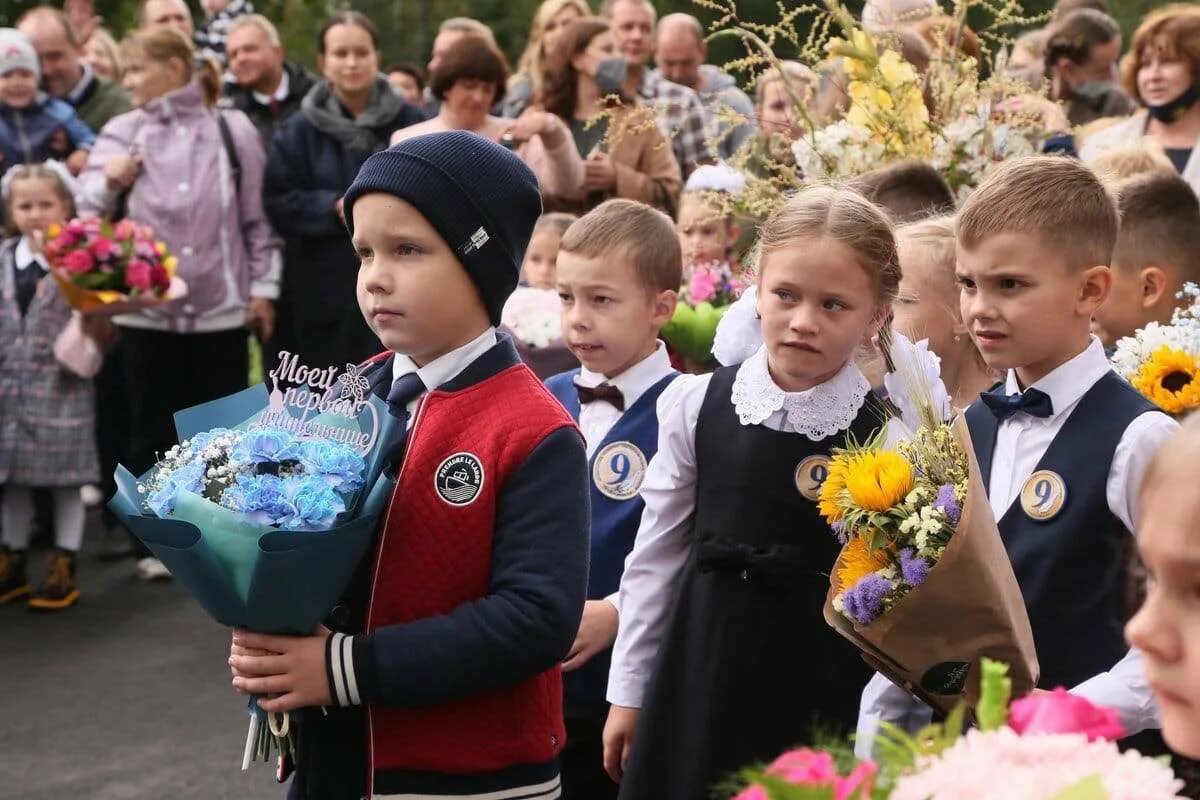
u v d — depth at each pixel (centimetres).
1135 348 392
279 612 296
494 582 307
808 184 461
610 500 444
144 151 934
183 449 316
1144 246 433
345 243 957
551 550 306
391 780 307
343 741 314
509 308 638
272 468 303
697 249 661
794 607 356
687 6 1554
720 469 369
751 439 365
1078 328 347
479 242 316
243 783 604
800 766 172
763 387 368
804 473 359
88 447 855
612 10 979
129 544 964
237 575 294
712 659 362
